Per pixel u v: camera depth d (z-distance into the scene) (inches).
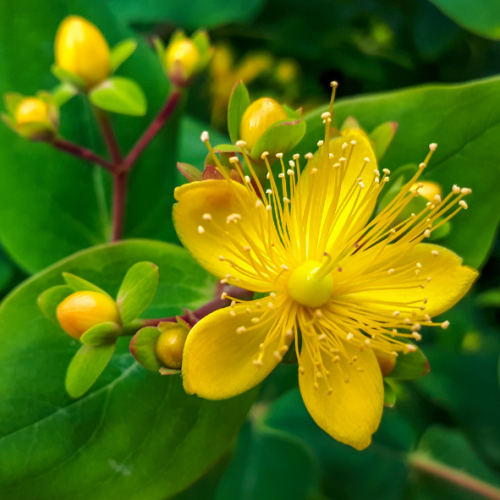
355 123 5.0
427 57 6.9
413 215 4.7
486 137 5.1
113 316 4.6
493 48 7.5
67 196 5.6
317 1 7.6
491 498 6.3
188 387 4.4
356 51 7.5
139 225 5.7
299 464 6.3
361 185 4.6
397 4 7.8
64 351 4.9
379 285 4.8
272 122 4.7
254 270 4.8
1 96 5.4
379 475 6.4
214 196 4.6
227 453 6.1
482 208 5.2
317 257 4.8
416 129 5.2
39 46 5.4
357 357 4.7
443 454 6.4
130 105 5.1
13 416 4.8
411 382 6.6
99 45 5.0
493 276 7.2
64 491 4.8
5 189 5.4
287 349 4.7
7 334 4.9
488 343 6.7
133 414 4.9
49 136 5.1
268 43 7.7
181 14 6.5
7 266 6.0
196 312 4.8
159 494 4.9
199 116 7.9
